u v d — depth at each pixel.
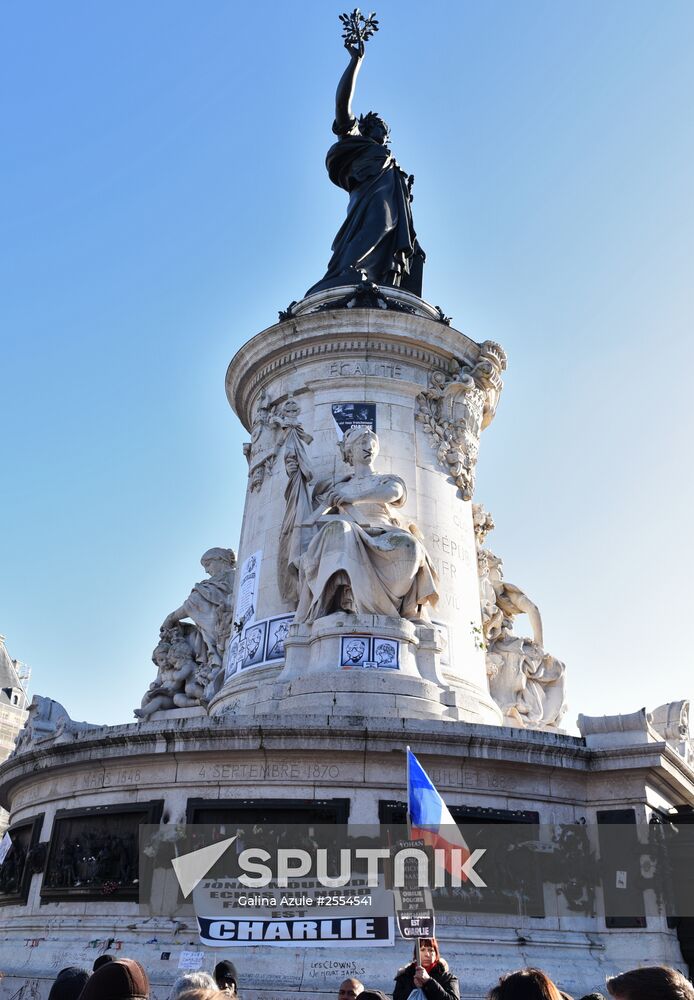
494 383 19.05
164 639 20.45
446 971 5.81
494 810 11.46
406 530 14.96
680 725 15.93
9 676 40.88
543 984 3.54
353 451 15.97
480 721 14.71
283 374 18.45
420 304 19.97
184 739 11.64
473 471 18.05
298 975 9.87
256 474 17.91
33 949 11.10
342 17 25.27
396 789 11.34
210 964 10.01
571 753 11.95
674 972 3.36
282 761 11.53
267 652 15.44
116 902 11.16
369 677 13.16
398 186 22.75
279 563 16.06
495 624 18.61
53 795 12.83
